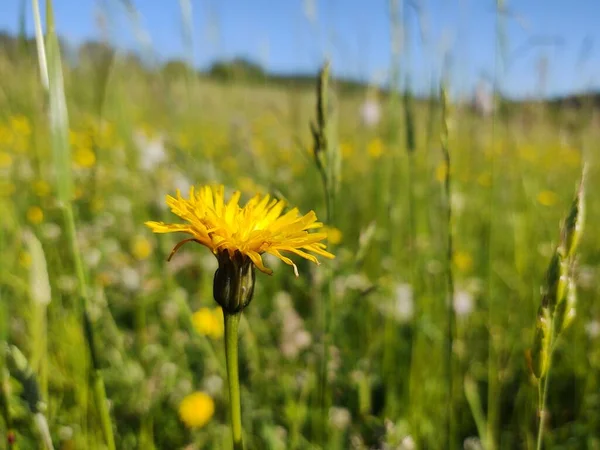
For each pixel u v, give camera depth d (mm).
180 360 208
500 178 365
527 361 86
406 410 182
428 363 205
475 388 196
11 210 248
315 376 195
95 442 148
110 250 276
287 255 281
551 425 204
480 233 315
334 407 181
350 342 235
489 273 177
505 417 206
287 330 215
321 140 135
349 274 229
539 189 381
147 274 250
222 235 86
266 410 181
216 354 200
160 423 179
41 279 95
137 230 311
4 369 103
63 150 98
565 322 83
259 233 87
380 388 202
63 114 98
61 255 247
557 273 81
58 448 149
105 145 388
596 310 248
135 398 178
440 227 268
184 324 224
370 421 174
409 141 185
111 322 192
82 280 102
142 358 206
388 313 213
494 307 263
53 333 188
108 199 341
